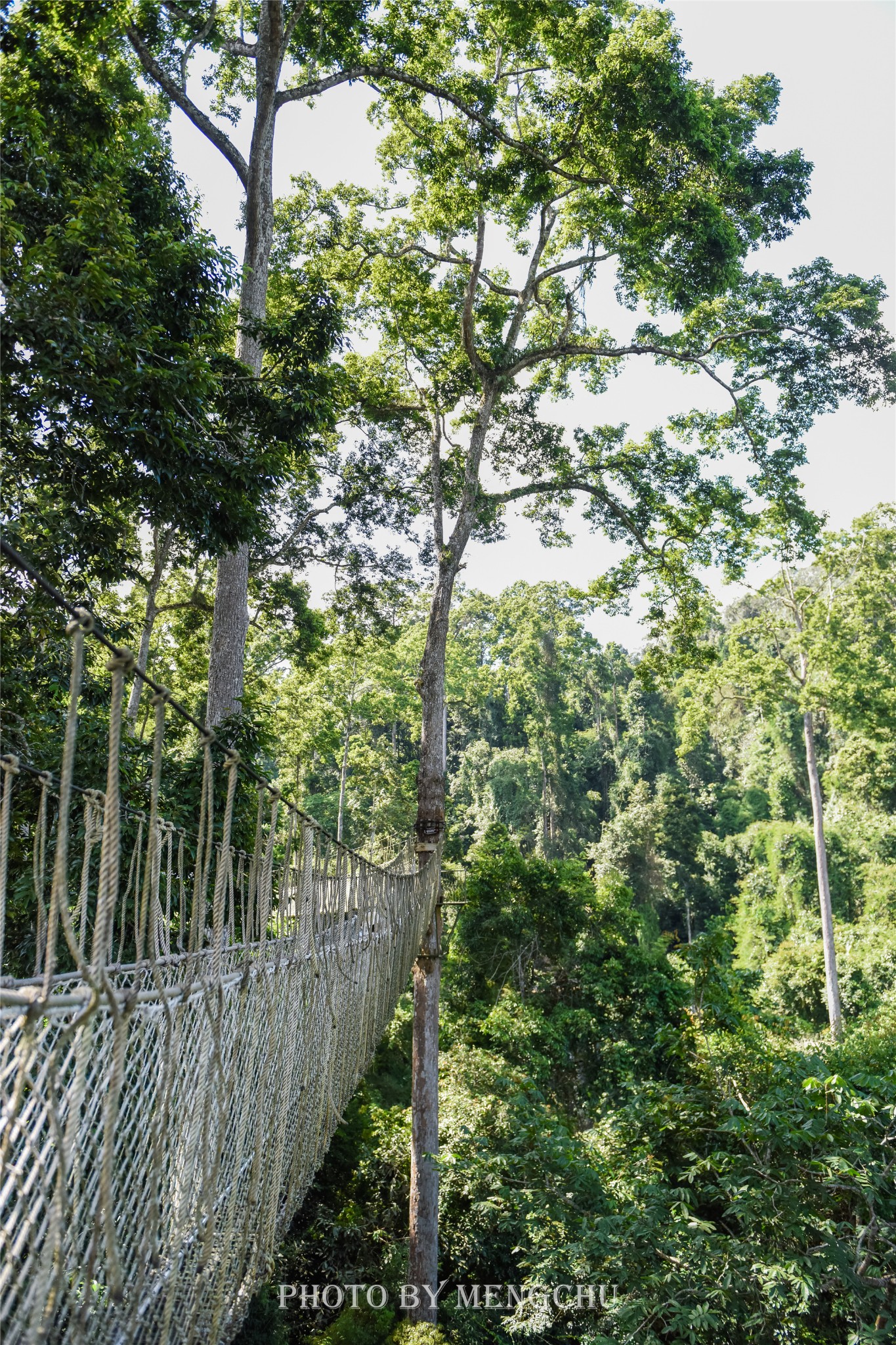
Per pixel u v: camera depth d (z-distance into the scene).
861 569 23.41
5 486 6.78
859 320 12.60
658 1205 5.68
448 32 12.14
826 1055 9.40
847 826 32.12
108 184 5.63
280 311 13.19
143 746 7.30
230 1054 2.95
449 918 20.86
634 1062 17.09
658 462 14.52
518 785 38.22
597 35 10.62
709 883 36.84
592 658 48.31
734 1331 5.32
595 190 12.71
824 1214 5.75
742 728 46.09
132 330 5.82
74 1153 2.15
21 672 6.73
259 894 3.23
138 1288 2.18
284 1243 10.70
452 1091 13.41
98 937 1.80
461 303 14.57
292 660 18.14
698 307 13.27
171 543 13.09
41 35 7.31
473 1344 9.45
